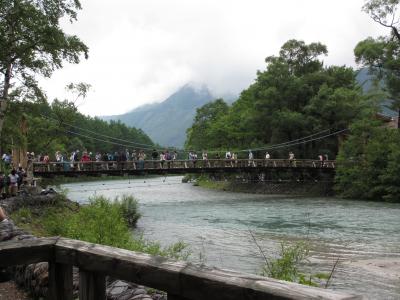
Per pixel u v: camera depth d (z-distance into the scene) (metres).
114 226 11.70
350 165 41.44
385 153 38.59
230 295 2.22
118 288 5.09
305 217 26.30
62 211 20.22
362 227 22.03
